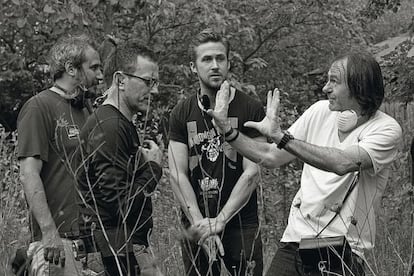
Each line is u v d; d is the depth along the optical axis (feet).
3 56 48.34
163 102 49.78
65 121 14.78
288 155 14.65
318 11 59.26
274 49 61.36
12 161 25.68
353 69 14.02
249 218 16.97
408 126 34.91
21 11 44.45
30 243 16.07
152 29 48.78
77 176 14.30
